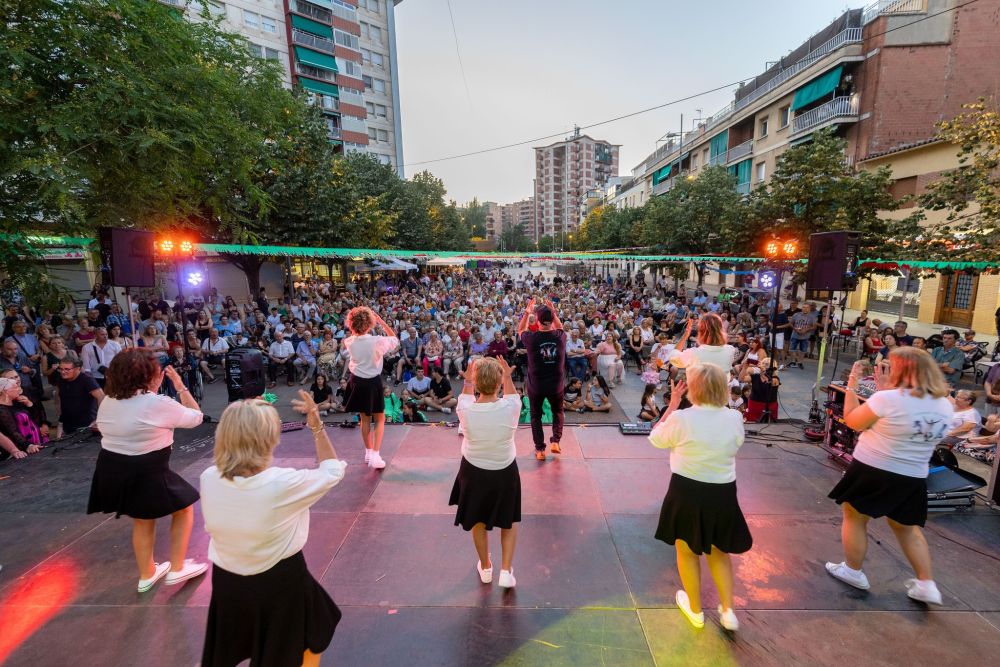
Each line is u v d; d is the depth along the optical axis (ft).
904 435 8.52
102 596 9.36
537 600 9.21
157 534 11.69
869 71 57.31
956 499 12.41
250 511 5.53
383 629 8.48
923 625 8.58
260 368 16.90
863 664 7.77
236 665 6.09
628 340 39.93
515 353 33.96
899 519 8.68
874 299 55.16
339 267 103.35
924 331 47.55
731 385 23.93
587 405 28.71
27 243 18.42
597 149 437.99
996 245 30.35
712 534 7.94
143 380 8.58
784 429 18.83
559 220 449.48
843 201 38.81
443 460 15.38
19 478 14.84
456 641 8.23
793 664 7.77
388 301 64.23
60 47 17.28
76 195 17.75
